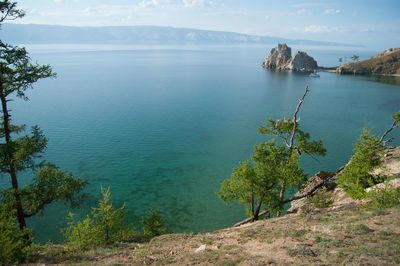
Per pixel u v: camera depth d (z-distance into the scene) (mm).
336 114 120062
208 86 182500
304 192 43000
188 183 59844
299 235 20125
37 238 41062
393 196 26203
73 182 25188
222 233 24781
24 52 22250
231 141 85500
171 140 85188
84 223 24469
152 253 18984
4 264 17516
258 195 34812
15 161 22656
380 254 14883
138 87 172250
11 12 21469
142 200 53094
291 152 36906
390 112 124188
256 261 15750
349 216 24016
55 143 79188
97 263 17281
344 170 35875
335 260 14852
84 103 128000
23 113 108125
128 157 72188
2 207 21422
